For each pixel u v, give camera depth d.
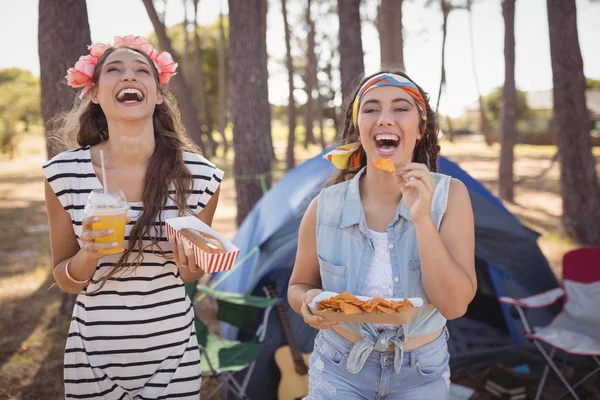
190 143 2.09
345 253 1.76
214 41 29.98
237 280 3.71
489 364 3.76
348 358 1.70
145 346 1.84
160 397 1.84
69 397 1.86
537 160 22.66
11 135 26.55
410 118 1.67
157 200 1.81
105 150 1.90
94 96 1.92
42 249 7.74
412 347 1.70
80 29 4.17
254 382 3.48
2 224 9.73
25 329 4.60
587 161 7.49
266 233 3.62
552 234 7.92
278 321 3.65
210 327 4.65
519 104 35.50
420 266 1.68
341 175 1.99
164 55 2.00
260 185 5.79
